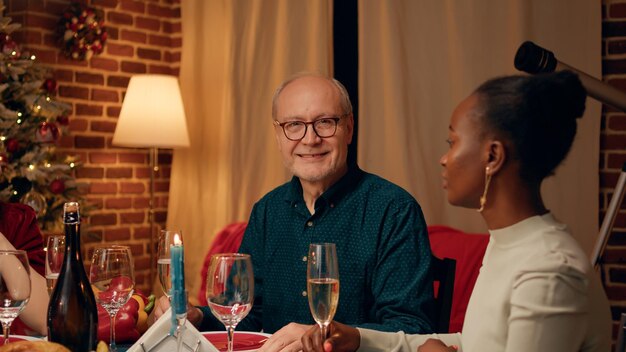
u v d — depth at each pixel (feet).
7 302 4.72
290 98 7.02
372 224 6.78
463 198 3.86
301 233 7.03
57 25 14.75
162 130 14.42
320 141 6.90
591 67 12.09
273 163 15.35
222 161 15.74
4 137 12.76
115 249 5.18
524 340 3.50
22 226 7.82
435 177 13.53
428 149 13.56
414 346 5.13
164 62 16.76
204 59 16.29
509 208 3.78
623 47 12.02
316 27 14.79
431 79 13.53
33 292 6.17
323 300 4.67
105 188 15.66
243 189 15.51
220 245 13.69
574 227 12.09
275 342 5.12
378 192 6.91
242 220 15.51
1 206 7.87
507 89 3.70
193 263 16.17
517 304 3.56
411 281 6.47
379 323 6.50
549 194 12.22
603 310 3.58
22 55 13.57
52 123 13.21
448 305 6.59
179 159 16.43
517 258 3.73
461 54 13.07
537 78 3.69
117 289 5.11
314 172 6.85
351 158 15.12
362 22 14.03
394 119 13.66
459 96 13.15
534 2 12.50
